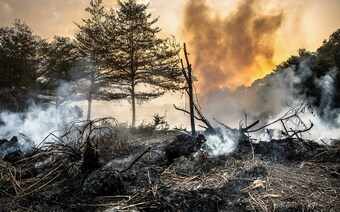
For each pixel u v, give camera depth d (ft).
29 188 13.87
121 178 13.60
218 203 11.60
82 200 12.85
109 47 75.77
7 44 79.56
